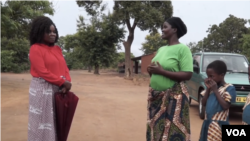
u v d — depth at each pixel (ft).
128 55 90.63
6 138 14.67
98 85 58.90
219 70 10.06
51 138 9.39
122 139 15.64
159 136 9.01
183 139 8.93
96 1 88.22
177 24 9.48
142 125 19.42
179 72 9.01
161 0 86.63
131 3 79.97
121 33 106.83
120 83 69.36
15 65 105.50
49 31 9.73
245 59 25.98
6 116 20.29
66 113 9.73
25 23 43.37
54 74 9.66
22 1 39.58
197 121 21.84
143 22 85.56
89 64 112.27
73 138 15.42
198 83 24.64
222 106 9.82
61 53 10.44
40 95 9.37
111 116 22.31
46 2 41.52
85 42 105.60
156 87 9.26
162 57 9.41
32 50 9.42
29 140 9.45
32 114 9.41
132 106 28.30
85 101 29.94
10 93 33.63
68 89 9.65
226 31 127.44
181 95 9.06
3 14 36.81
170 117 8.98
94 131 17.19
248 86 21.06
